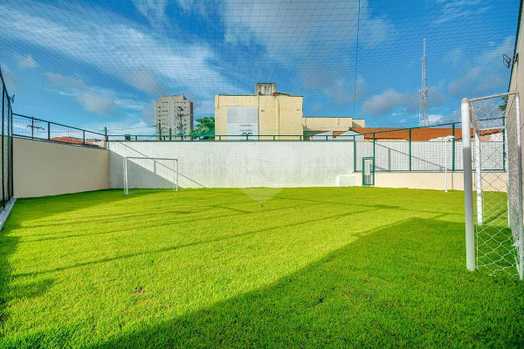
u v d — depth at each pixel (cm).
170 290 187
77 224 422
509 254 257
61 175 1027
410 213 510
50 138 996
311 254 263
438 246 284
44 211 567
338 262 238
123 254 269
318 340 132
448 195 861
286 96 2077
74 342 133
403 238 319
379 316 152
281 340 133
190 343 131
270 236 338
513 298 171
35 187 923
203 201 745
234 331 140
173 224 418
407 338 133
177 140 1337
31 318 153
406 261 238
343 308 161
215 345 130
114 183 1316
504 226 383
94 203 712
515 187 256
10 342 133
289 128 2059
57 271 223
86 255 265
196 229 382
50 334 139
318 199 776
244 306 164
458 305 163
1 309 163
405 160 1380
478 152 358
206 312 158
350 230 367
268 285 193
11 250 282
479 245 290
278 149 1364
